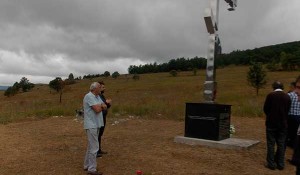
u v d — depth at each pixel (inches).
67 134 475.5
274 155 341.1
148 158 343.0
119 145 401.4
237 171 315.6
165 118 663.8
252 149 391.5
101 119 298.2
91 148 292.0
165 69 5541.3
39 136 457.7
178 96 1565.0
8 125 551.5
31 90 3501.5
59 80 2472.9
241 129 535.8
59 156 351.9
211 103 401.4
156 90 2335.1
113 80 4087.1
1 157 344.5
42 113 706.2
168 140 426.9
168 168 313.7
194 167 319.9
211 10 410.0
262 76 1668.3
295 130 384.8
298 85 296.0
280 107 328.2
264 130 533.6
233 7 469.1
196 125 406.6
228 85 2306.8
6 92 2792.8
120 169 308.3
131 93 2112.5
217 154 363.3
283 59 3538.4
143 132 498.9
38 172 299.0
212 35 419.2
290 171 327.0
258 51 5251.0
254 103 868.6
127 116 682.8
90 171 292.2
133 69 5757.9
